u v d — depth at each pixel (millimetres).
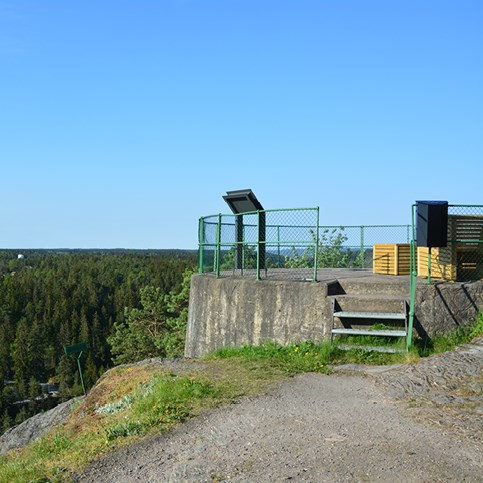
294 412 8164
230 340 14266
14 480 7020
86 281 118438
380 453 6449
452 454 6340
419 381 9281
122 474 6562
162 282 104000
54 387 92312
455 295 12070
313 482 5801
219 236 15406
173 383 9867
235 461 6543
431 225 11781
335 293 13164
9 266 166750
